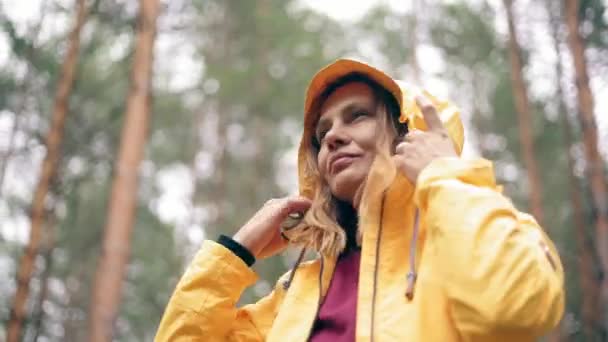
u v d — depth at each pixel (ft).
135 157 24.49
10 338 19.33
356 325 4.48
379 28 44.62
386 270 4.73
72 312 34.35
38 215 21.04
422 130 5.53
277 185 44.80
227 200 44.65
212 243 5.78
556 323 4.04
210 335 5.46
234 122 45.75
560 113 34.19
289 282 5.75
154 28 26.25
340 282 5.19
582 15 28.63
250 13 41.91
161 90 39.06
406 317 4.34
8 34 25.61
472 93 43.32
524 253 4.06
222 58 42.45
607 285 23.81
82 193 33.40
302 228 5.75
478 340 3.96
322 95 6.20
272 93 41.06
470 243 4.13
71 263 34.91
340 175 5.45
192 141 45.50
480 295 3.97
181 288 5.57
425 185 4.57
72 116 25.26
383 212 5.05
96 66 30.58
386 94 5.75
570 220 35.40
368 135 5.48
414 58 41.14
